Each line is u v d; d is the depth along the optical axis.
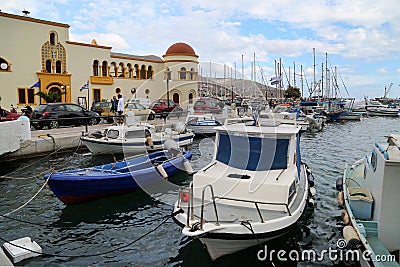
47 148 16.38
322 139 25.33
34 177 12.93
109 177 10.18
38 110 20.20
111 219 9.31
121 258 7.26
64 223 9.03
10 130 14.61
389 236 6.33
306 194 8.22
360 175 9.84
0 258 6.05
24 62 30.11
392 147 6.63
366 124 39.19
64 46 32.78
